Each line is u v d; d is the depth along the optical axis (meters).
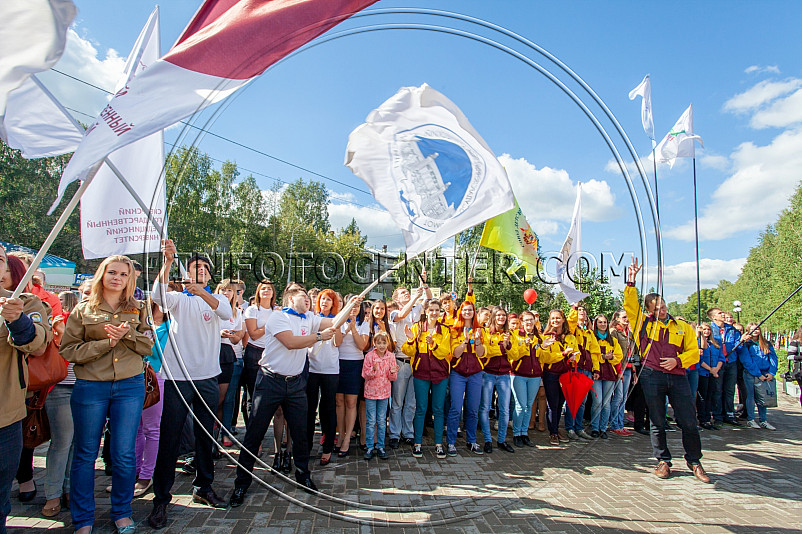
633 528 3.19
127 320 2.86
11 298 2.24
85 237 3.76
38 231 18.66
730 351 6.87
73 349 2.72
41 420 3.03
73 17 2.19
